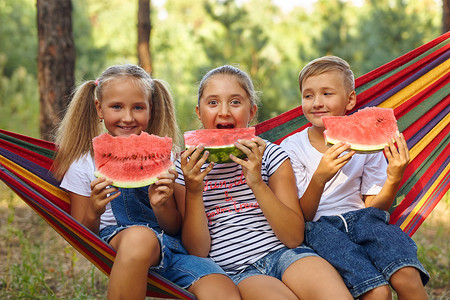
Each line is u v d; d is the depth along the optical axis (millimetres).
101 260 3215
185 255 3232
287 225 3201
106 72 3518
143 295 2859
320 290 2895
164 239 3211
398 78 4094
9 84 17438
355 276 2967
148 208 3535
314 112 3609
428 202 3850
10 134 3443
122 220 3395
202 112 3531
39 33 7324
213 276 3012
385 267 3004
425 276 3029
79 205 3441
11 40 19625
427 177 3920
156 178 3066
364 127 3283
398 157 3246
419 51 4070
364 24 13258
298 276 3016
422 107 4070
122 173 3068
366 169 3600
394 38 12922
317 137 3695
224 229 3328
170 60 19344
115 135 3488
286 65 15383
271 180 3461
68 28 7387
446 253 6113
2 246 6480
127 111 3439
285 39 17234
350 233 3311
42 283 5121
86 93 3654
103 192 3033
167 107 3906
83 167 3490
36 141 3549
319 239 3244
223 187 3438
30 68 19312
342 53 12539
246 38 12531
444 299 4844
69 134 3566
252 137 3223
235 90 3449
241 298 3012
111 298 2814
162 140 3156
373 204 3439
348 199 3531
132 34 22484
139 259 2814
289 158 3621
